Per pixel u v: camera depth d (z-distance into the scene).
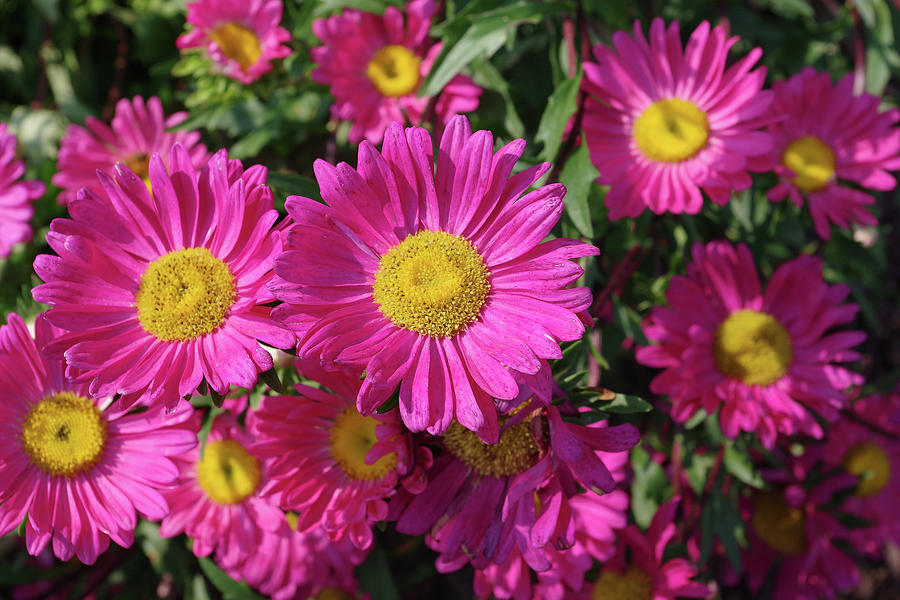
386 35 0.49
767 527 0.54
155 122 0.52
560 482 0.37
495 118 0.51
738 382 0.46
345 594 0.52
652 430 0.53
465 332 0.37
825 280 0.57
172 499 0.45
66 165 0.51
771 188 0.49
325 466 0.41
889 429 0.55
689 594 0.45
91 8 0.58
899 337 0.70
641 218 0.48
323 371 0.40
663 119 0.45
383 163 0.37
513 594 0.42
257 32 0.49
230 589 0.49
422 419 0.36
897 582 0.70
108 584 0.54
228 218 0.38
